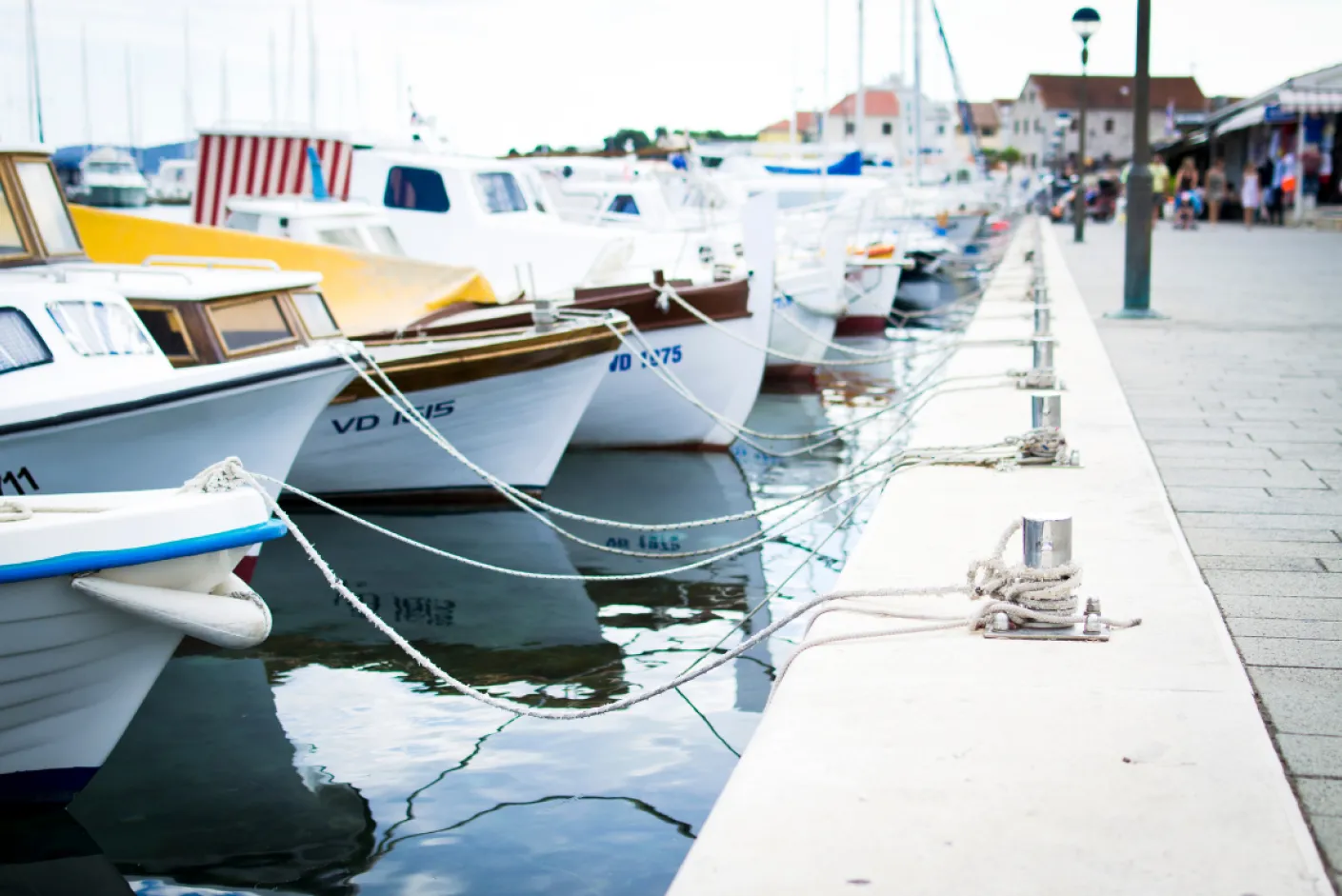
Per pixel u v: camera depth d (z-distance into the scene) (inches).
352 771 224.5
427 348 411.5
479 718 249.3
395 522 418.0
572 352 418.3
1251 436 307.0
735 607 321.7
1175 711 143.8
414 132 645.3
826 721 142.9
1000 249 1549.0
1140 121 567.5
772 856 113.2
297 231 531.5
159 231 473.4
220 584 205.5
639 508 436.1
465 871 187.9
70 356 298.4
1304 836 116.3
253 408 313.3
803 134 2460.6
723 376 527.5
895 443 540.7
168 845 199.6
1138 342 487.2
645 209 756.6
